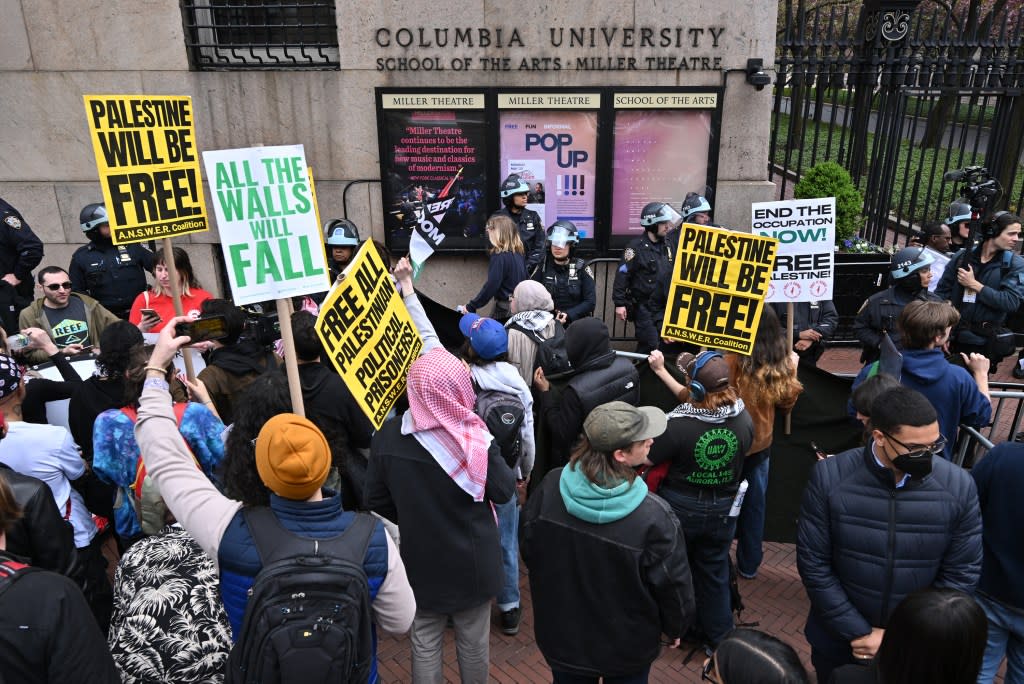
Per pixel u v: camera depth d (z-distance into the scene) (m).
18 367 3.14
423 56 7.39
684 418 3.35
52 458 3.12
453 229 7.82
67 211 7.89
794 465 4.55
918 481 2.64
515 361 4.23
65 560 2.65
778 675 1.79
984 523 2.97
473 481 2.80
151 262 6.64
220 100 7.59
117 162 3.51
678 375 4.53
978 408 3.85
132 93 7.58
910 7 8.13
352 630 1.82
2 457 3.03
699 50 7.33
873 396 3.05
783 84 8.08
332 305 2.78
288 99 7.57
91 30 7.38
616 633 2.73
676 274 3.91
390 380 3.08
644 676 2.87
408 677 3.69
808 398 4.43
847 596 2.78
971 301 6.30
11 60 7.46
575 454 2.68
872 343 5.37
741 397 3.89
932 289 6.96
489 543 3.01
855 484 2.70
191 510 2.01
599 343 3.74
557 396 4.07
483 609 3.13
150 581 2.27
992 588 2.98
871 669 2.08
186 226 3.82
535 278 6.65
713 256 3.84
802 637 3.95
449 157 7.60
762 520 4.20
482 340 3.43
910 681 1.92
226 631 2.20
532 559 2.80
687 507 3.44
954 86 8.74
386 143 7.55
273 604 1.80
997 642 3.03
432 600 2.98
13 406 3.12
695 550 3.65
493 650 3.88
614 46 7.32
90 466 3.52
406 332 3.21
